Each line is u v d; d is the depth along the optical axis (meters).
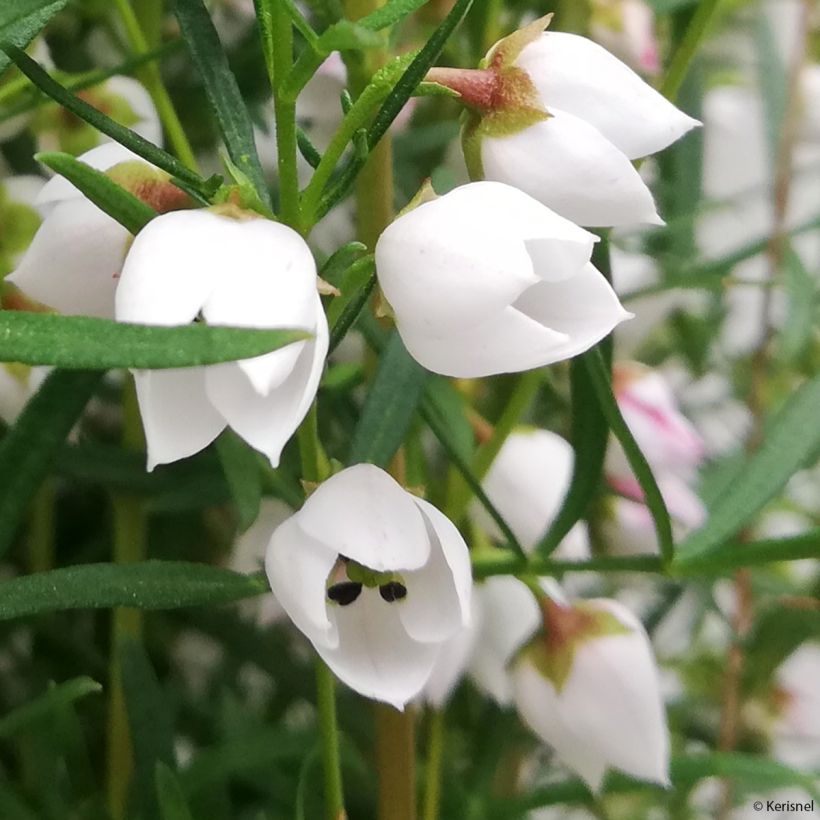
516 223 0.07
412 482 0.10
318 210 0.08
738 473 0.09
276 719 0.12
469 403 0.11
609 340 0.09
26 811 0.10
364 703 0.12
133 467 0.11
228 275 0.07
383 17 0.07
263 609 0.11
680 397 0.14
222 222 0.07
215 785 0.11
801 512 0.14
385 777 0.10
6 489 0.09
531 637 0.10
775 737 0.13
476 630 0.10
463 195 0.08
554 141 0.08
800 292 0.12
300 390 0.07
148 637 0.12
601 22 0.11
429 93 0.08
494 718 0.11
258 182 0.08
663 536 0.09
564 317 0.08
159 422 0.07
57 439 0.09
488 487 0.11
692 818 0.13
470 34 0.11
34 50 0.11
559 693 0.10
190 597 0.08
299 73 0.07
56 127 0.11
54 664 0.12
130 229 0.08
